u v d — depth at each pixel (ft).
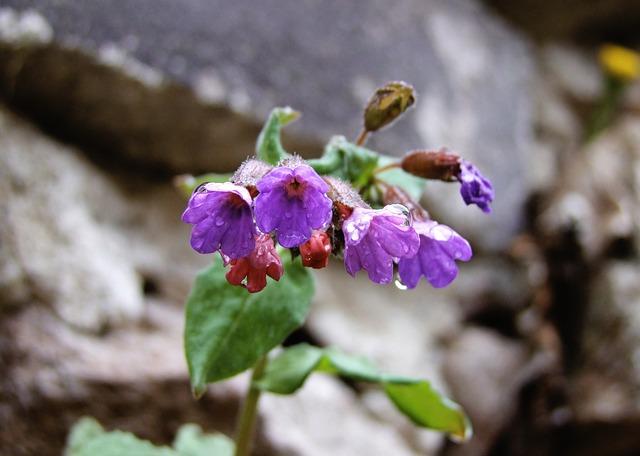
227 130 0.74
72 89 0.67
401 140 0.87
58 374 0.57
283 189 0.32
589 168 1.01
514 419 0.79
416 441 0.71
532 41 1.39
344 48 0.87
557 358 0.81
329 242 0.34
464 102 1.00
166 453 0.51
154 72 0.69
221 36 0.75
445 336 0.84
